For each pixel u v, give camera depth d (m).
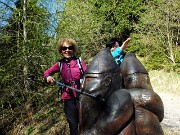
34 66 10.61
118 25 19.14
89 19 13.12
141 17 18.53
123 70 3.90
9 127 10.87
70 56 4.41
